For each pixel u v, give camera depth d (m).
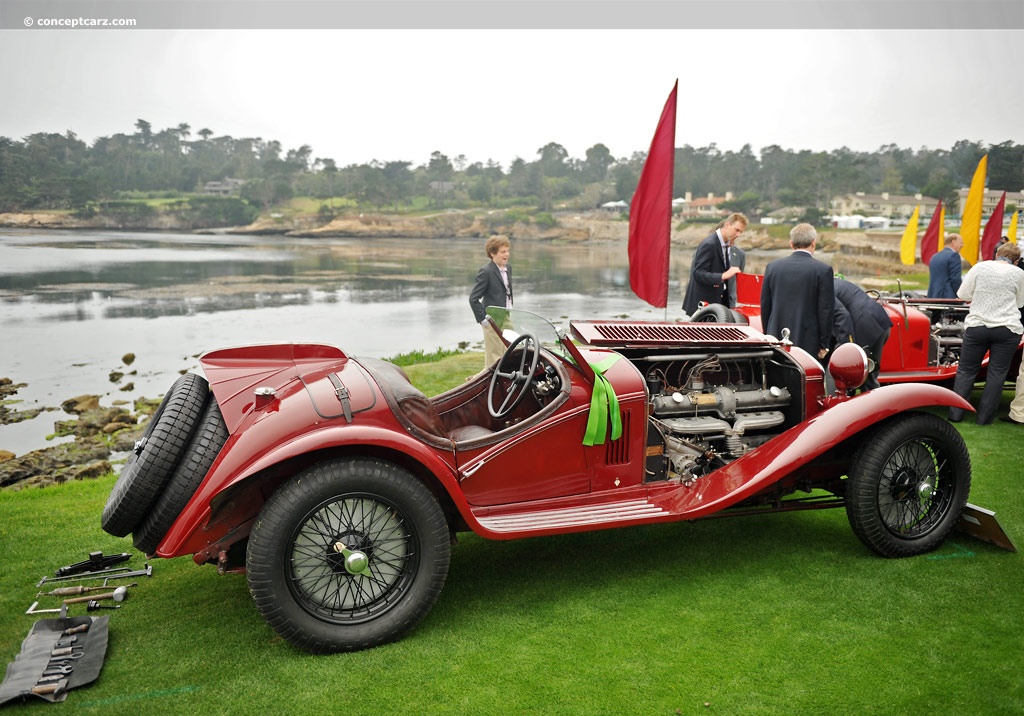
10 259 68.12
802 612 3.30
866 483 3.71
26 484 8.45
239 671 2.88
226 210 184.62
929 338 7.43
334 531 2.98
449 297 43.00
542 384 3.89
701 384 4.27
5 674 2.84
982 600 3.38
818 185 155.50
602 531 4.38
